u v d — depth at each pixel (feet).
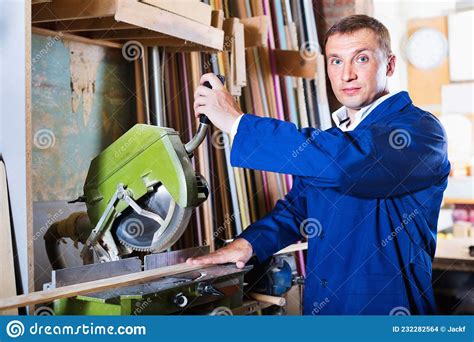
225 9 10.16
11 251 5.60
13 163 5.69
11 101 5.68
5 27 5.69
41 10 6.66
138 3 6.27
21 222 5.64
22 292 5.64
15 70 5.63
